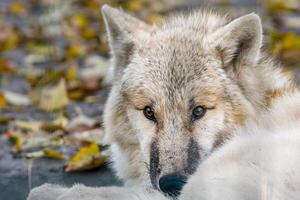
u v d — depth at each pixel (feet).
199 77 34.73
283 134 29.81
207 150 33.78
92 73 58.29
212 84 34.55
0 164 41.93
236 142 30.14
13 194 37.93
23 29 72.33
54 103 51.01
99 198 31.60
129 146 36.81
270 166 27.61
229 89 34.63
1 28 71.92
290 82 36.78
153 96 34.81
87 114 50.39
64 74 57.21
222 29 35.88
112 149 38.73
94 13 76.95
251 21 34.81
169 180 32.19
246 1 73.15
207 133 34.04
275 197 26.71
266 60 37.04
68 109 51.83
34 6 80.23
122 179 38.60
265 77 35.99
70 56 63.00
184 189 29.12
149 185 34.27
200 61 35.22
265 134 30.14
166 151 33.30
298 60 56.54
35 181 39.70
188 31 36.96
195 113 34.37
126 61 37.27
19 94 55.57
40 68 60.80
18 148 43.80
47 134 46.32
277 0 75.51
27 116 50.29
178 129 33.88
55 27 71.87
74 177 40.32
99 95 54.60
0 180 39.70
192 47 35.78
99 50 65.16
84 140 44.45
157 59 35.78
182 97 34.32
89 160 41.04
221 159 29.17
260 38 34.91
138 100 35.35
